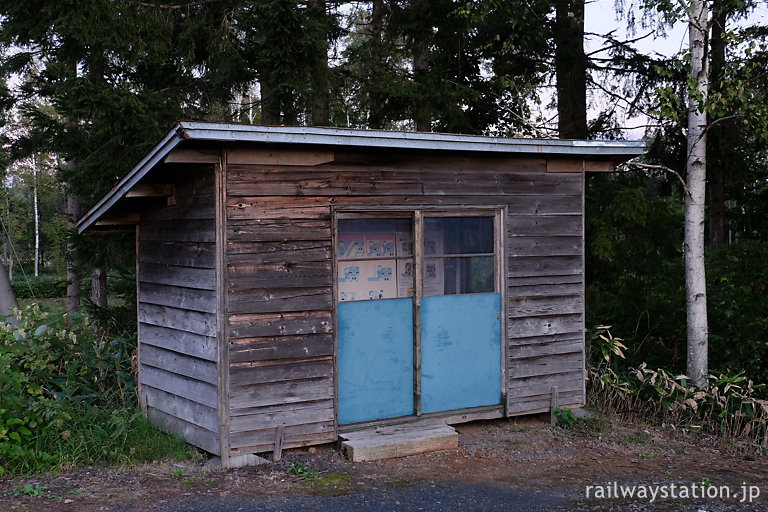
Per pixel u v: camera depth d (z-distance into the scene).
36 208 35.41
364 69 12.62
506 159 6.93
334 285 6.04
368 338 6.36
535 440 6.65
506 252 6.93
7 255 37.91
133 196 6.35
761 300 9.18
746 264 9.62
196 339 6.02
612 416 7.61
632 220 10.59
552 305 7.22
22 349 6.68
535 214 7.10
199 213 5.91
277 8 9.74
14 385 5.85
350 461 5.84
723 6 8.39
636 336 10.21
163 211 6.68
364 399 6.36
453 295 6.74
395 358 6.50
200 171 5.89
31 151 17.25
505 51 11.37
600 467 6.00
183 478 5.43
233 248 5.61
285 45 10.04
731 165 11.60
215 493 5.09
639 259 11.28
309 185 5.92
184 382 6.27
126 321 11.60
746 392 7.84
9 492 5.06
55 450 5.86
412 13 11.70
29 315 7.84
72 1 9.05
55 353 7.61
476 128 13.15
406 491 5.20
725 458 6.51
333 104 13.06
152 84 11.15
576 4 11.66
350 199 6.12
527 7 10.73
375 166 6.25
